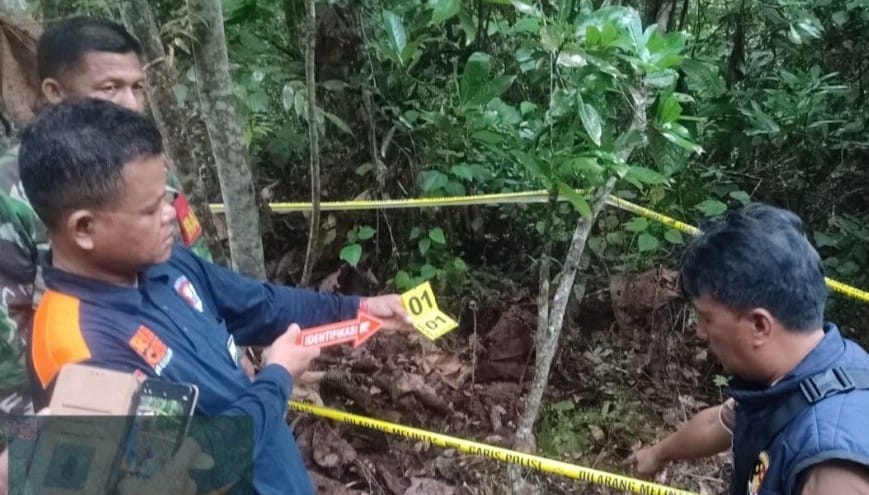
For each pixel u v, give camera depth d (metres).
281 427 1.85
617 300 3.91
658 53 2.49
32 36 2.15
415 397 3.44
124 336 1.52
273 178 4.14
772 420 1.44
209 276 1.99
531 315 3.84
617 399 3.61
